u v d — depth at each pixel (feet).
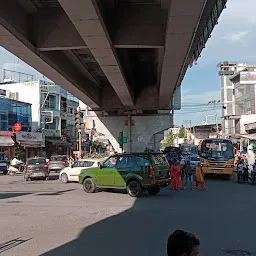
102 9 43.14
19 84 184.55
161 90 90.07
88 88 95.40
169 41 46.60
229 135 186.09
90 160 84.23
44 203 50.93
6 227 34.27
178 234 8.92
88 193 62.64
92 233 31.40
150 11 48.42
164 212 42.47
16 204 50.21
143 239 29.01
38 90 182.19
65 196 58.90
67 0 34.65
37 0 45.62
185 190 67.77
